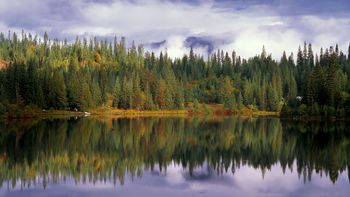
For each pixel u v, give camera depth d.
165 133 70.94
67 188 28.05
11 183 29.53
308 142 56.12
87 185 29.02
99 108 143.12
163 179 31.53
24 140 55.44
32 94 117.19
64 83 132.88
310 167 37.03
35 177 31.92
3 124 81.25
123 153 46.66
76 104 132.38
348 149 48.34
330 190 27.77
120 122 99.31
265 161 41.09
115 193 26.67
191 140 60.78
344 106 102.94
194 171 35.47
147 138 62.75
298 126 86.88
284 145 53.62
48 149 47.81
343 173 33.88
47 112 119.31
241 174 33.88
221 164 39.50
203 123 99.12
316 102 108.25
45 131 68.69
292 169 36.12
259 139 61.50
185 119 119.00
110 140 59.00
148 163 40.03
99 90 147.00
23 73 116.31
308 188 28.42
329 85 105.31
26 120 95.94
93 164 38.78
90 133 68.00
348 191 27.48
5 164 37.53
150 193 26.72
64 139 58.31
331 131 72.81
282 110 130.50
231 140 60.66
